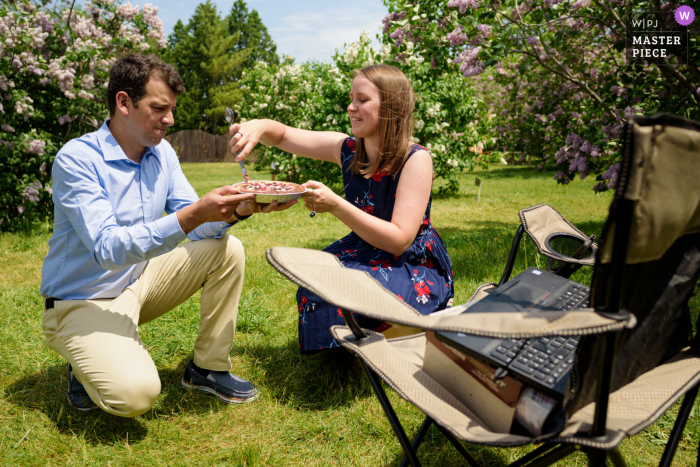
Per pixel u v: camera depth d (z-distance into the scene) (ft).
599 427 2.97
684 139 2.77
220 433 6.31
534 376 3.41
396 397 7.07
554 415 3.37
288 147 8.20
